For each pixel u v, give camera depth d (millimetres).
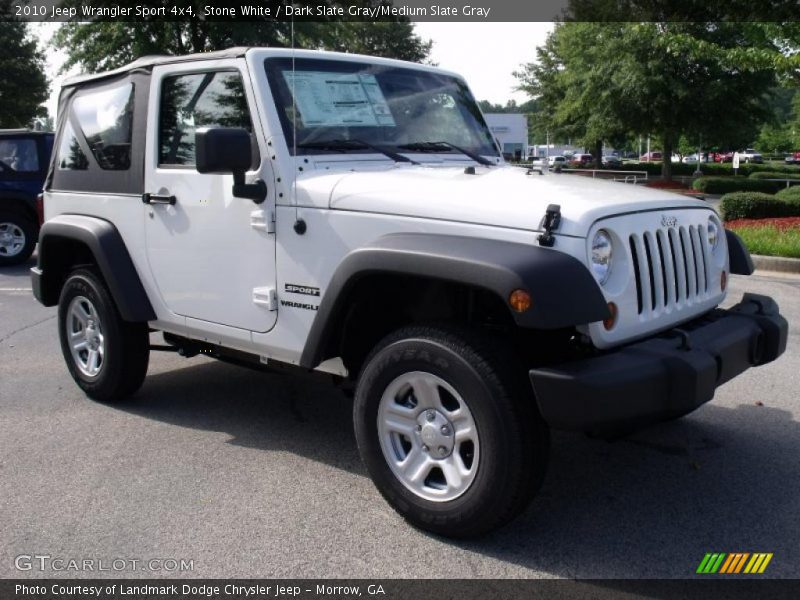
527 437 3023
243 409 5035
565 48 32094
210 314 4219
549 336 3342
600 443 4410
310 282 3670
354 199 3488
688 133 30141
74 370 5246
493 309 3455
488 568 3092
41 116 39125
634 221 3264
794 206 14727
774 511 3580
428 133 4461
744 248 4199
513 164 4777
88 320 5125
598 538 3334
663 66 28078
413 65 4656
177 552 3223
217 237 4082
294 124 3729
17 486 3865
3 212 11688
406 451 3445
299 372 4078
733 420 4777
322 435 4570
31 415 4930
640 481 3914
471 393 3064
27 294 9516
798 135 45500
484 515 3104
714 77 28672
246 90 3902
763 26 13523
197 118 4191
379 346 3414
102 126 4863
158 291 4520
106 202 4766
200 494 3764
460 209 3205
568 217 3025
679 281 3535
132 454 4273
